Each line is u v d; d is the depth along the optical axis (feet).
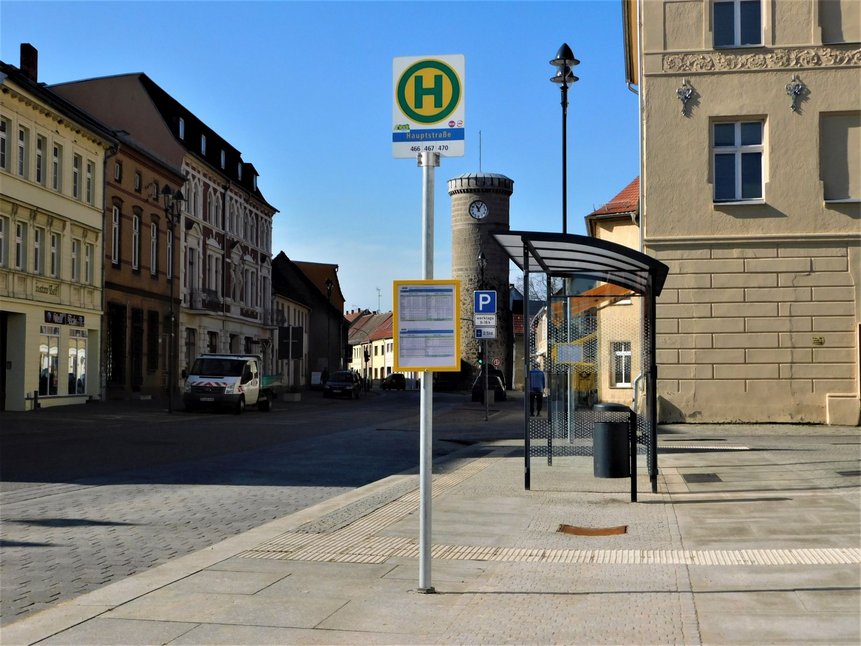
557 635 20.66
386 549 31.04
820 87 81.97
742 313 81.76
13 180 114.73
